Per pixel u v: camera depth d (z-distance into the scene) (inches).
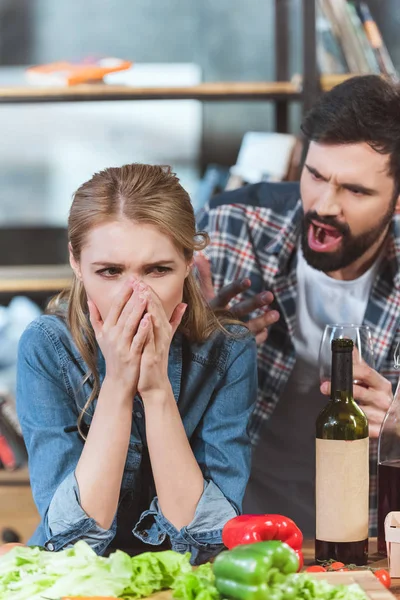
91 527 59.9
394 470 59.6
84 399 66.5
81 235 60.9
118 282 61.0
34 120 140.6
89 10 138.8
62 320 67.8
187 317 68.3
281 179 119.6
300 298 87.7
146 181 61.0
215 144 140.7
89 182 62.4
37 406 65.2
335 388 58.0
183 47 139.4
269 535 53.9
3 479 123.6
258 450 90.1
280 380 87.3
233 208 91.1
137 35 139.0
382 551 60.0
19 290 124.0
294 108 136.4
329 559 56.9
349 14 122.4
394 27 137.3
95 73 125.4
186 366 68.0
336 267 80.5
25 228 142.6
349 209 77.2
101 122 140.6
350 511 56.9
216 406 67.8
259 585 42.8
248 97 124.5
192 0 138.5
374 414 67.7
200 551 61.4
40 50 139.4
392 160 76.0
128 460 65.9
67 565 49.1
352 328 66.6
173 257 60.6
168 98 123.9
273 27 138.7
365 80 75.9
